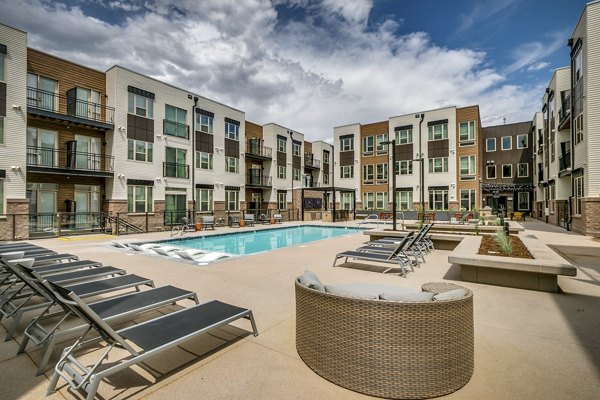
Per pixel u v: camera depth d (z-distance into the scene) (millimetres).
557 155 19484
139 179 17859
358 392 2430
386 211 30953
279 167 30141
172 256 9203
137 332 2758
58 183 15578
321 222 25562
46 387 2559
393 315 2359
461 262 5773
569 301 4727
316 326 2711
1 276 5012
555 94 19766
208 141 22578
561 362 2891
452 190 27203
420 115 28922
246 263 7711
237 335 3496
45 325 3865
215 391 2455
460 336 2451
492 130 34906
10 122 13148
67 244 11711
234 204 24734
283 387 2504
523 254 6320
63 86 15633
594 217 13438
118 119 16938
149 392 2455
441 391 2363
